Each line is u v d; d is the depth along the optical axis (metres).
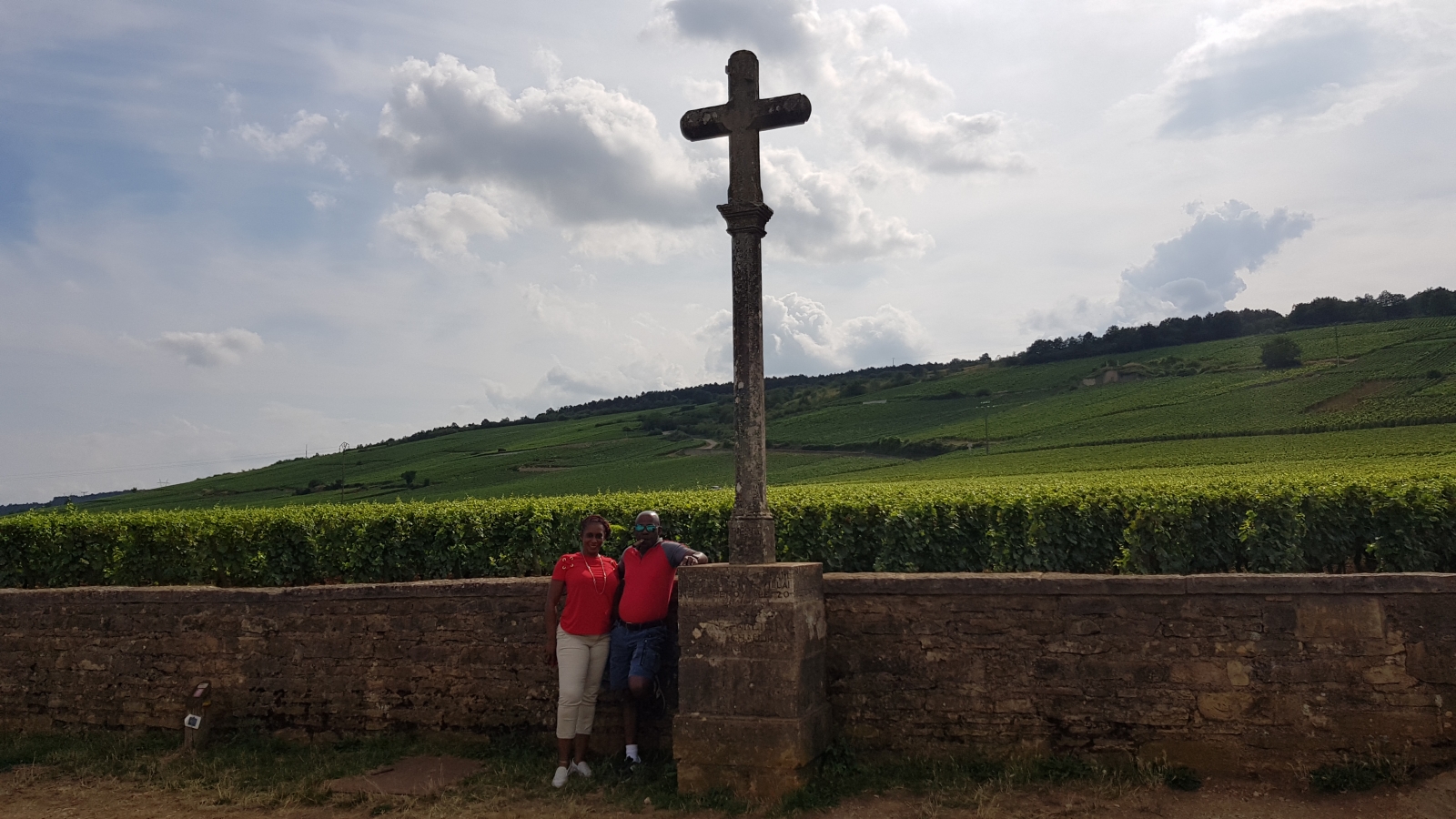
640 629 7.27
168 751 8.38
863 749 7.05
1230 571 8.18
